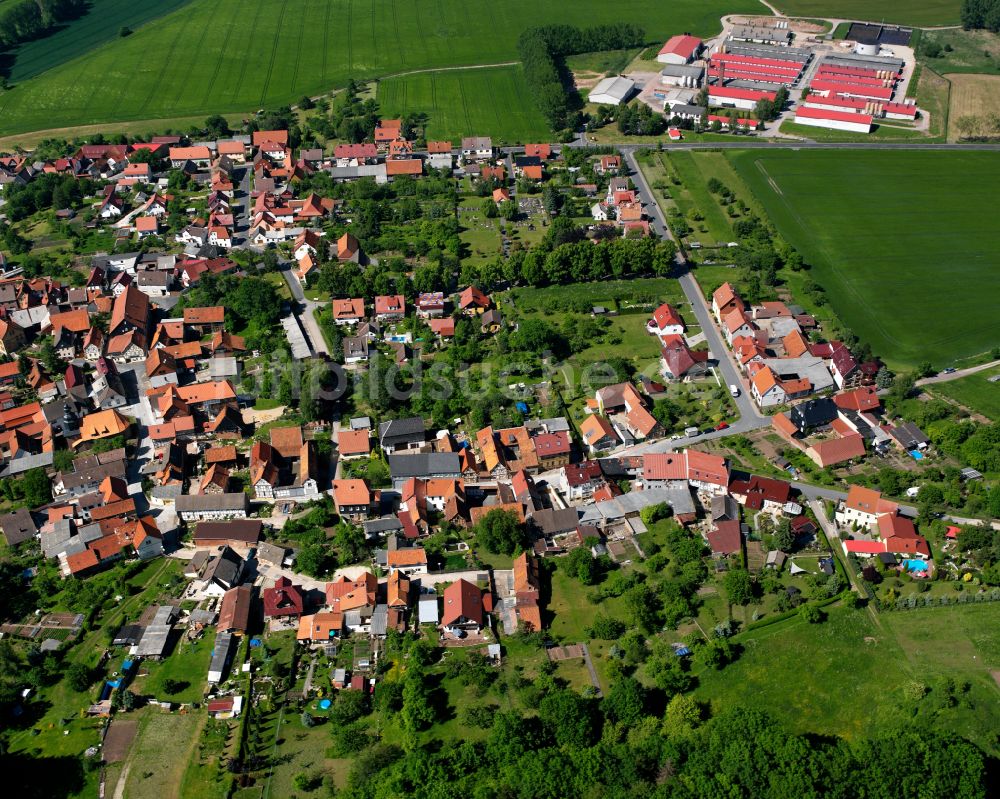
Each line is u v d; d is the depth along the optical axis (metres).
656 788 177.00
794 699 197.75
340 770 187.38
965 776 171.50
